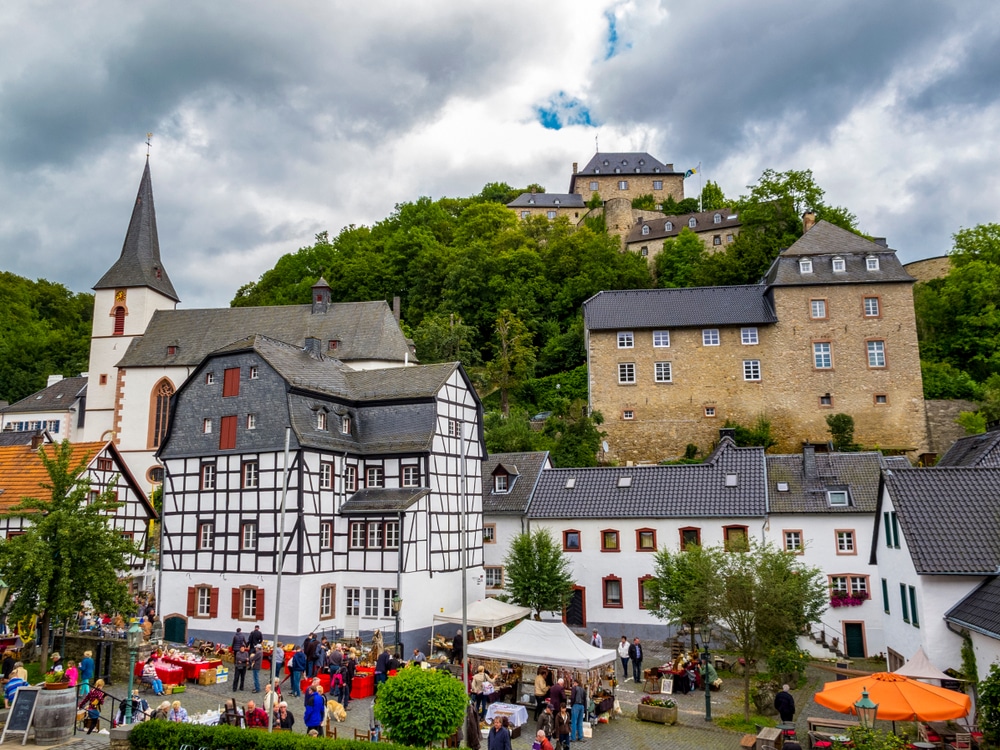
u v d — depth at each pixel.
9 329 84.06
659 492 39.16
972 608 21.06
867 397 53.53
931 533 23.08
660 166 121.12
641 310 56.66
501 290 75.69
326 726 19.34
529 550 34.41
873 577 35.56
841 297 54.72
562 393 63.66
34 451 37.41
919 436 52.66
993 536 22.70
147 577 38.81
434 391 35.03
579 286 76.12
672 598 30.84
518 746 20.61
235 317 53.81
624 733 22.41
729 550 29.64
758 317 54.91
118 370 52.28
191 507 33.84
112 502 26.20
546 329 73.00
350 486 34.41
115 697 21.95
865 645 35.12
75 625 28.22
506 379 64.44
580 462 50.66
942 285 67.38
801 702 26.38
